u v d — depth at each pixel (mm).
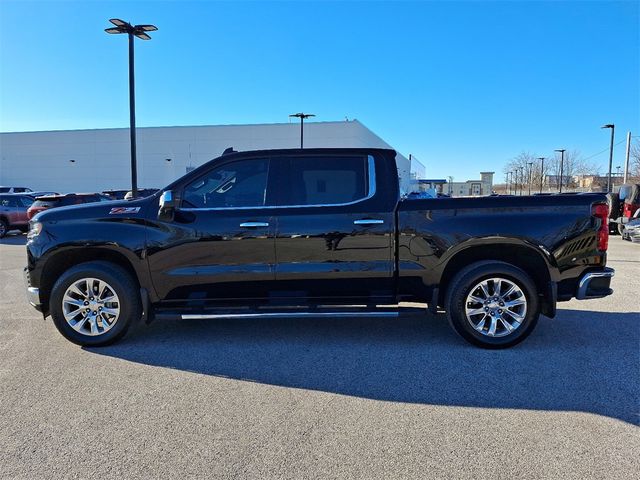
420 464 2803
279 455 2902
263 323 5715
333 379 4051
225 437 3117
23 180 57375
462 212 4684
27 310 6410
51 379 4062
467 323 4723
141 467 2789
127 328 4855
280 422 3314
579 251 4648
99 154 55656
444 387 3873
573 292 4715
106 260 4938
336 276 4754
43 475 2713
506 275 4648
